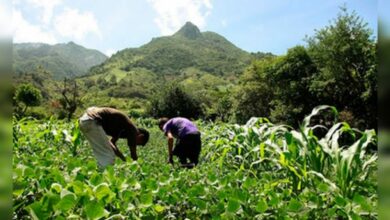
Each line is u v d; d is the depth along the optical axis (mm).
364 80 32250
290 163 3514
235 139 5062
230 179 3293
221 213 2270
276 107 40094
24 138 6156
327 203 2566
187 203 2588
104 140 5316
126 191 2188
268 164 4621
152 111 51500
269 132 4719
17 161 2994
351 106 33781
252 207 2277
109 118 5453
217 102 56031
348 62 32938
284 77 40625
